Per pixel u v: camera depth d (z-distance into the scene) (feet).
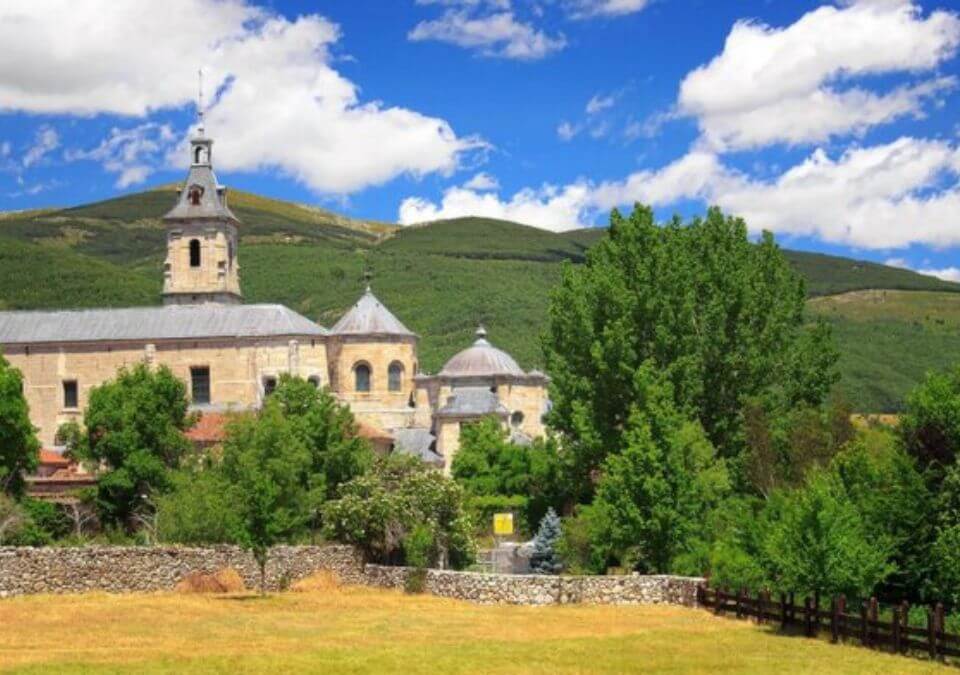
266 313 406.21
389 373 404.36
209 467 283.38
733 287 288.92
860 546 162.71
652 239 293.43
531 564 249.75
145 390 309.42
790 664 134.41
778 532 171.42
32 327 411.34
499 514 313.32
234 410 360.28
